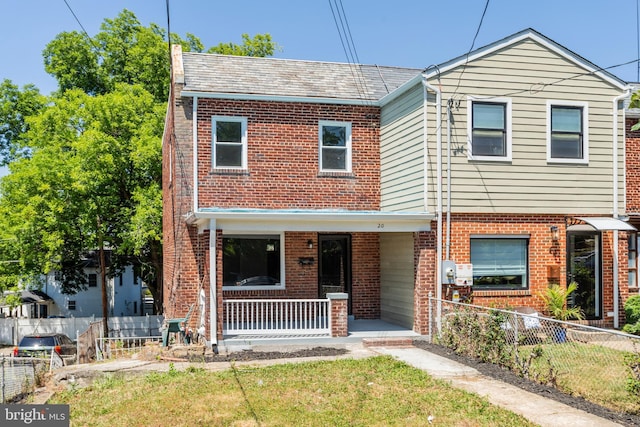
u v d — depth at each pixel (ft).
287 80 57.36
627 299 50.01
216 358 40.60
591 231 50.29
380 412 27.22
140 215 77.87
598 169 49.67
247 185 52.75
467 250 46.93
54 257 90.07
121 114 83.76
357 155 55.57
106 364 40.70
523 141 48.14
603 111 49.90
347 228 45.85
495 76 47.80
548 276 48.34
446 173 46.65
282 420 26.43
